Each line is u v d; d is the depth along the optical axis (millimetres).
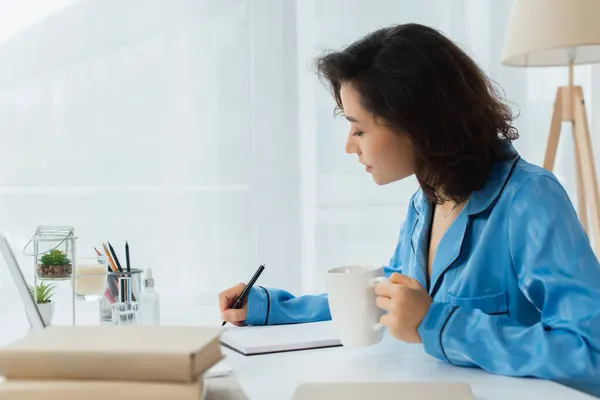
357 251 2562
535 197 971
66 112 2398
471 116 1005
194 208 2475
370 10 2537
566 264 910
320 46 2518
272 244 2518
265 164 2506
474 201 1038
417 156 1026
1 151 2367
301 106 2518
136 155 2438
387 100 982
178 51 2447
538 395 743
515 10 2041
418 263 1135
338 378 820
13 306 2373
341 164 2541
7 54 2361
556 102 2234
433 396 686
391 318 879
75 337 651
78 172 2410
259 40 2488
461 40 2598
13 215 2379
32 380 605
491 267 1005
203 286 2488
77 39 2396
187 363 583
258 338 1000
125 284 1153
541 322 882
